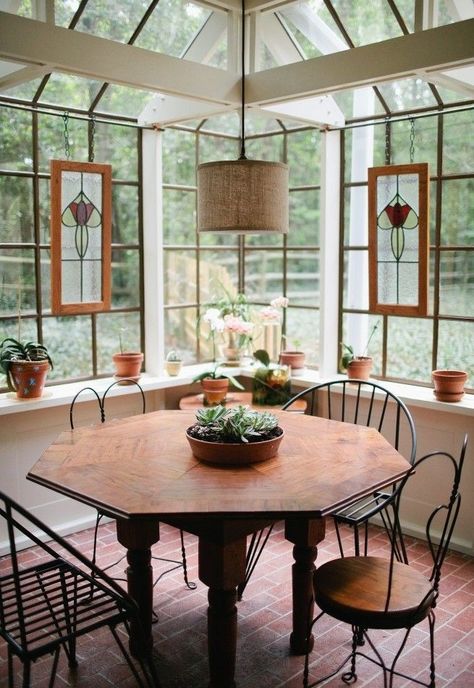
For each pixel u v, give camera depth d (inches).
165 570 145.6
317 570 100.2
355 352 190.4
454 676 109.3
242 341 194.7
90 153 161.2
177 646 118.1
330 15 141.9
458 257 159.3
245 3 148.7
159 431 126.7
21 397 154.4
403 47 125.1
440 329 164.4
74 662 111.7
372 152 179.6
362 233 189.9
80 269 157.5
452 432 156.2
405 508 165.8
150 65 133.9
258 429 112.3
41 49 118.2
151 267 180.5
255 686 107.3
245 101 150.3
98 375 178.1
